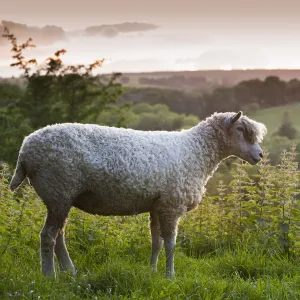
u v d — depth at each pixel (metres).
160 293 7.88
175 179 9.59
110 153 9.15
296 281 8.84
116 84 38.56
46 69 38.12
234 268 9.86
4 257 9.87
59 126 9.17
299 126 54.69
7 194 12.19
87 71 38.22
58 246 9.56
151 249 10.99
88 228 11.49
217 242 11.74
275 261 10.12
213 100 60.31
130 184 9.25
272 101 61.66
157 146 9.56
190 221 12.81
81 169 9.03
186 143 9.95
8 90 37.72
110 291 7.86
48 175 8.98
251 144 10.49
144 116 53.16
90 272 9.45
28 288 7.87
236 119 10.29
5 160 33.22
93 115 37.53
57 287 8.01
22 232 11.07
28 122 36.19
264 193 12.16
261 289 8.33
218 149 10.37
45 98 37.88
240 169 12.36
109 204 9.45
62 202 9.06
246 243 11.25
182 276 9.48
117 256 10.57
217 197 12.55
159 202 9.62
